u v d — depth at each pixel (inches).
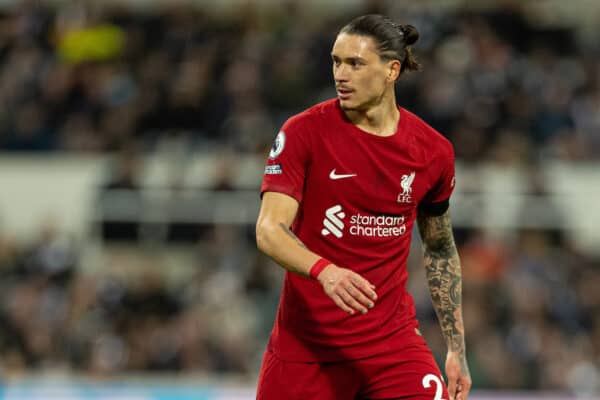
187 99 2092.8
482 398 1288.1
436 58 2129.7
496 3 2340.1
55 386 1333.7
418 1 2257.6
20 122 2128.4
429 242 707.4
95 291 1739.7
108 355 1670.8
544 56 2226.9
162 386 1544.0
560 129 2107.5
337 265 650.2
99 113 2137.1
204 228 1921.8
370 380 663.1
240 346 1664.6
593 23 2475.4
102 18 2268.7
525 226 1876.2
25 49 2246.6
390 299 662.5
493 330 1660.9
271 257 606.9
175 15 2266.2
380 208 647.1
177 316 1728.6
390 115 649.6
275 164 633.0
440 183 676.1
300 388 661.3
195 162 2034.9
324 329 655.1
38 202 2085.4
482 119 2047.2
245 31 2240.4
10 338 1726.1
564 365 1663.4
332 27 2188.7
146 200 1939.0
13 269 1852.9
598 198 2054.6
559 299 1749.5
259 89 2103.8
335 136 638.5
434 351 1590.8
